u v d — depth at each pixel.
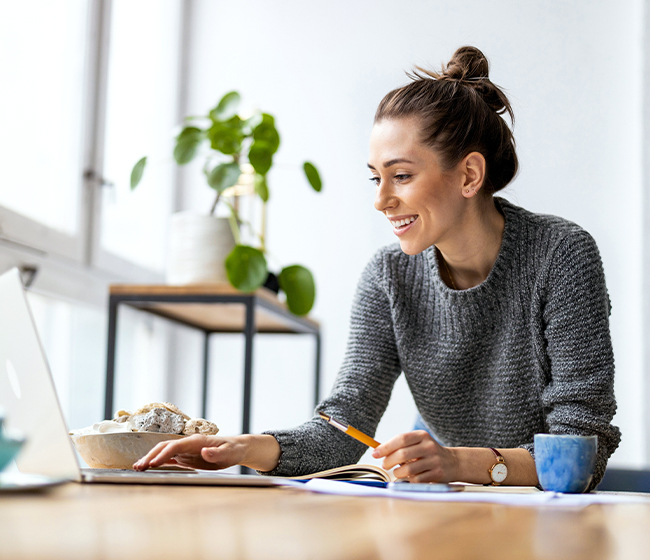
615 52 2.70
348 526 0.54
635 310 2.58
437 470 0.94
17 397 0.82
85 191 2.40
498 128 1.26
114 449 1.00
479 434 1.34
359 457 1.26
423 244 1.23
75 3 2.36
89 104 2.41
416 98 1.21
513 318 1.26
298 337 2.77
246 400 1.96
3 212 1.93
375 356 1.37
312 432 1.18
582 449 0.89
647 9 2.67
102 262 2.47
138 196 2.80
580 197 2.67
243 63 2.98
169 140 2.94
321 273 2.82
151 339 2.83
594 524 0.60
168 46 2.94
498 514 0.64
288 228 2.85
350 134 2.87
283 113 2.92
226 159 2.76
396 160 1.19
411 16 2.87
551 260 1.21
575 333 1.16
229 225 2.09
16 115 2.08
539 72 2.74
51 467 0.80
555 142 2.71
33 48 2.16
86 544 0.43
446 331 1.32
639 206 2.61
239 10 3.00
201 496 0.71
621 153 2.66
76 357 2.46
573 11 2.75
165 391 2.84
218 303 2.00
